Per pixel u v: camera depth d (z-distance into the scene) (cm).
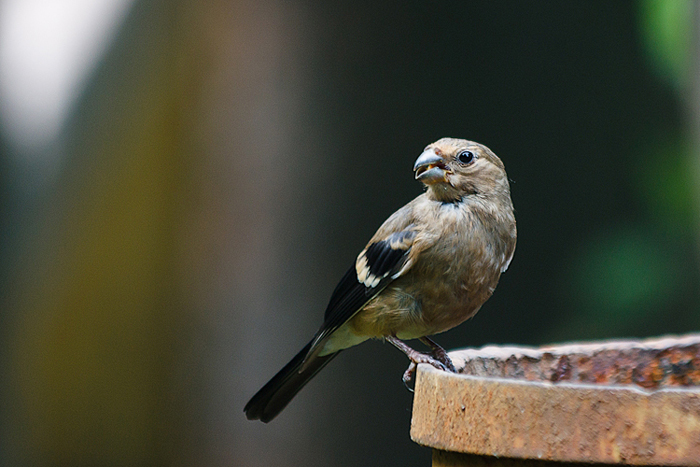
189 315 1188
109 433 1305
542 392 382
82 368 1345
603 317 1252
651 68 1282
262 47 1178
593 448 373
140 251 1280
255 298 1162
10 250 1445
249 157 1173
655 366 568
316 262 1156
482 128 1226
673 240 1273
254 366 1161
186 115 1207
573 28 1256
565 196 1262
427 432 434
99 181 1353
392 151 1172
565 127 1261
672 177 1279
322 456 1128
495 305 1234
